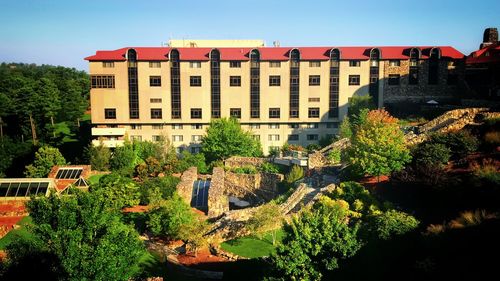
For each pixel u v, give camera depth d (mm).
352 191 47250
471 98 87562
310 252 27109
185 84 91188
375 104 92562
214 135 81188
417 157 49406
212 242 41750
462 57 91188
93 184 59719
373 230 32438
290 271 26219
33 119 105688
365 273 26984
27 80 133125
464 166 46562
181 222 43969
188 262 37969
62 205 28609
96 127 92938
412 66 92250
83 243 27781
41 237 27500
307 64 91625
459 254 27125
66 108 127375
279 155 75188
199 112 92125
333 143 75688
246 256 38344
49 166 72500
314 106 92688
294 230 27625
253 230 42500
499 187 36719
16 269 26359
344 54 92312
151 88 90875
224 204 56906
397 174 46812
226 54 91750
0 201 56125
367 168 49344
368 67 92062
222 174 69000
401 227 32031
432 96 92750
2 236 45875
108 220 29469
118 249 28297
